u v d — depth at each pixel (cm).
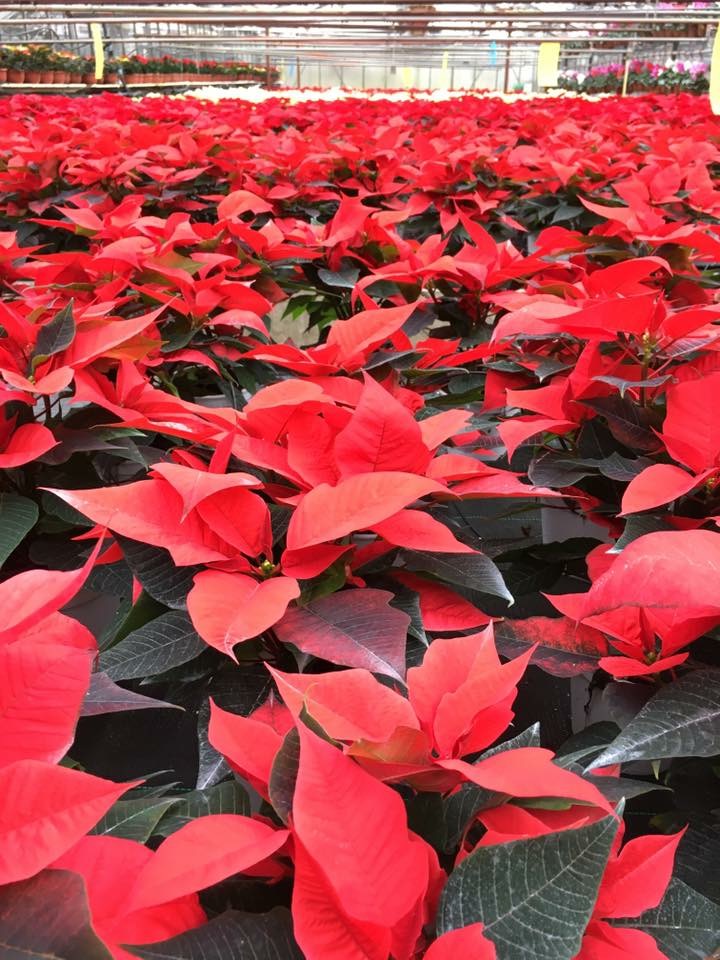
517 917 52
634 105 612
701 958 62
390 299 234
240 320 170
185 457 100
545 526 170
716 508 105
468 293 203
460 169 318
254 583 84
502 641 100
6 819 49
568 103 661
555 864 53
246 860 51
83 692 56
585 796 54
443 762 57
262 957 51
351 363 131
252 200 231
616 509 120
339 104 609
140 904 49
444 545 90
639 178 263
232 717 63
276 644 95
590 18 575
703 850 90
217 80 1734
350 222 226
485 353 146
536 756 59
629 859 58
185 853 52
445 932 52
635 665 88
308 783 50
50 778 50
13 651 56
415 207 319
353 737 58
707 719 78
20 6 465
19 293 195
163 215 328
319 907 49
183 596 90
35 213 335
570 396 125
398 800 51
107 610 156
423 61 1912
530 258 183
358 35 1102
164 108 591
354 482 87
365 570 98
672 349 122
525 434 116
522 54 1973
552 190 312
